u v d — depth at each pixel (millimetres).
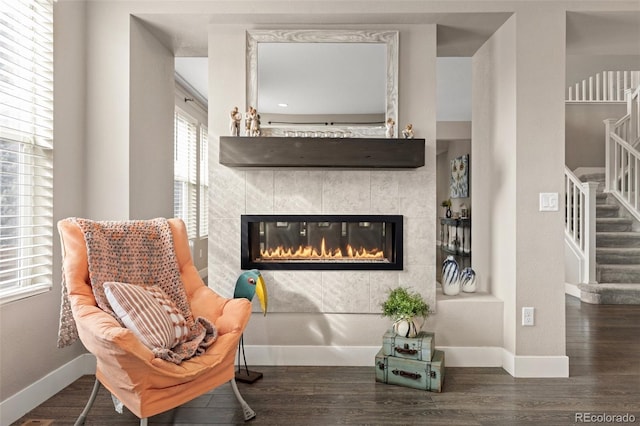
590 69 4562
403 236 3021
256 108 3014
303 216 3020
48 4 2520
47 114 2541
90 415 2264
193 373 1944
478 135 3496
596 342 3471
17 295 2254
